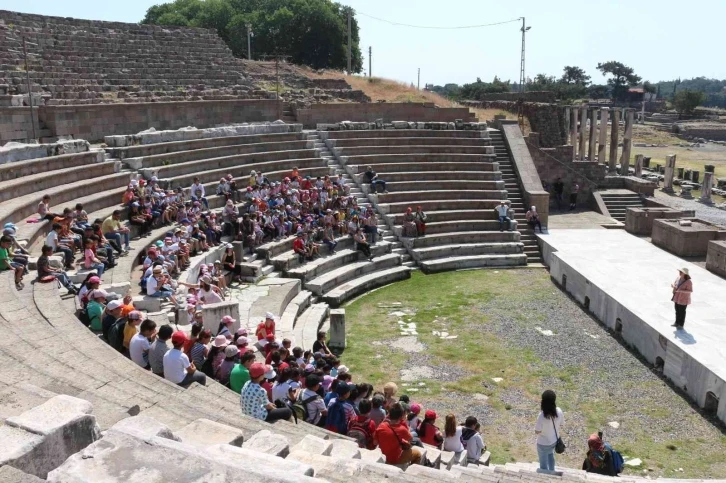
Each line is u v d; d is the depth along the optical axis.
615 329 20.73
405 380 17.38
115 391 8.76
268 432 6.12
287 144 33.81
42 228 17.91
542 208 33.59
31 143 23.39
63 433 4.72
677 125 111.62
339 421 11.09
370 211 29.41
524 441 14.30
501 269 29.92
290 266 24.66
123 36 39.91
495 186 35.16
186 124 31.86
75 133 26.25
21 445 4.44
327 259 26.19
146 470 4.02
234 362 12.07
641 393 16.52
